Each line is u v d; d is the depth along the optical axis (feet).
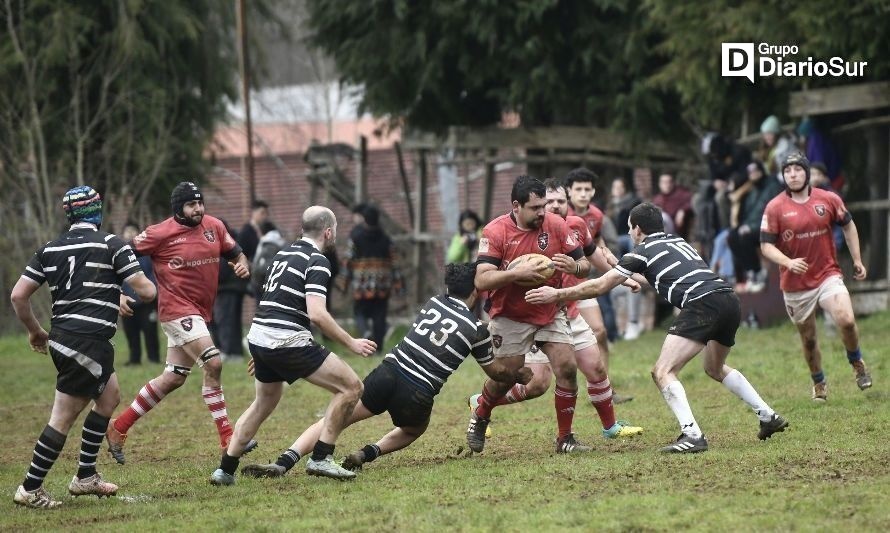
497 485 96.12
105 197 287.07
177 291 120.16
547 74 242.78
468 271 104.58
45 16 283.59
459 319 103.04
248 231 209.15
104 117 282.77
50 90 283.79
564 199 117.50
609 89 248.52
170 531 86.43
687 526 80.07
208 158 322.75
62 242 97.45
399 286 218.18
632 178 264.11
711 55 217.36
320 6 261.65
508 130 257.34
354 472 103.55
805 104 210.59
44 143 291.38
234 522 87.61
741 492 88.58
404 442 105.60
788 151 214.69
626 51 236.43
